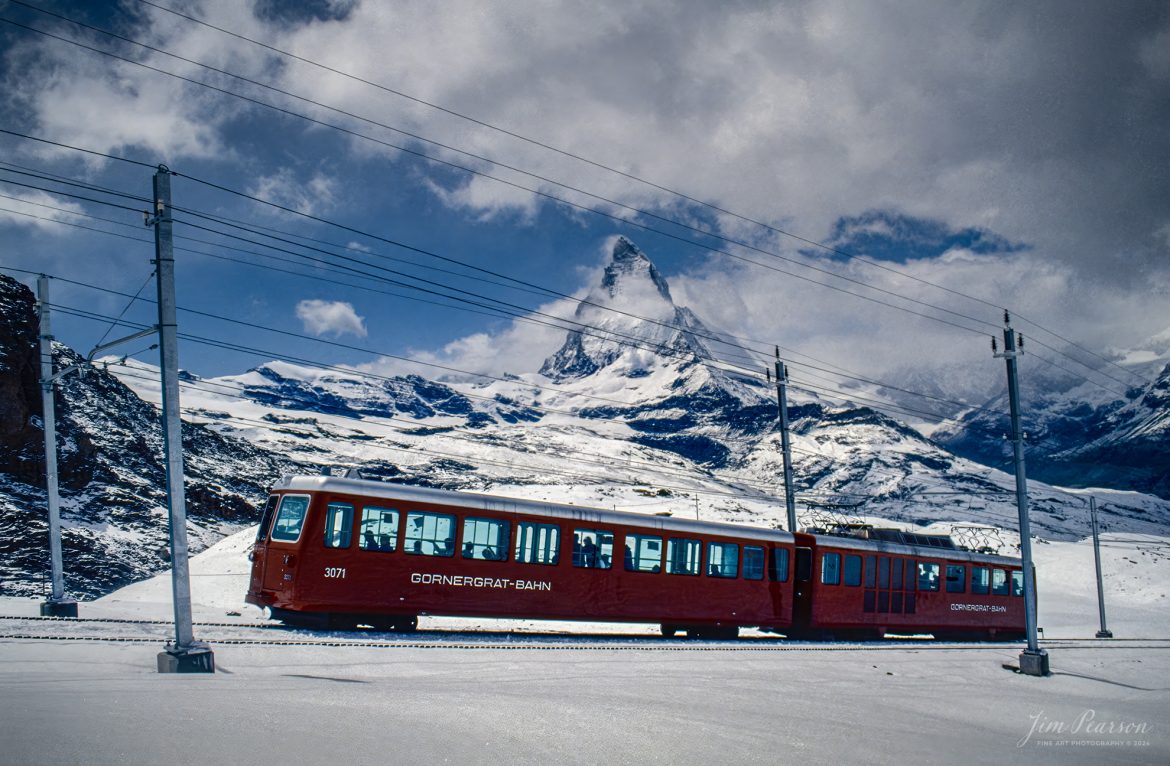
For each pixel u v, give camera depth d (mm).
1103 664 35219
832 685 23234
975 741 16094
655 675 22219
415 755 10930
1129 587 98438
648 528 33906
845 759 12992
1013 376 32500
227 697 14023
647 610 33438
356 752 10797
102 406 122250
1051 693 26344
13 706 12055
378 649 22688
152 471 115125
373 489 28516
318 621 27734
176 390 19312
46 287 31625
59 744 9984
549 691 18016
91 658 18812
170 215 19812
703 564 35188
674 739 13406
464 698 15797
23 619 24859
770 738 14180
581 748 12250
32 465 91375
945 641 44062
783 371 48344
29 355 94625
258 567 28469
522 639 29828
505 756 11352
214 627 25203
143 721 11516
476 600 29781
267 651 21094
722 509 152000
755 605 36562
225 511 117188
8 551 78938
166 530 98938
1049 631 65125
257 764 9867
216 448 150000
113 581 81875
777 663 26938
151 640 21812
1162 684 31516
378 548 28297
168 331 19438
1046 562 110062
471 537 29969
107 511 95500
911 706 20422
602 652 26047
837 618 38844
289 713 12898
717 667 25125
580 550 32094
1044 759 14719
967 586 45188
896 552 41875
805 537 38906
